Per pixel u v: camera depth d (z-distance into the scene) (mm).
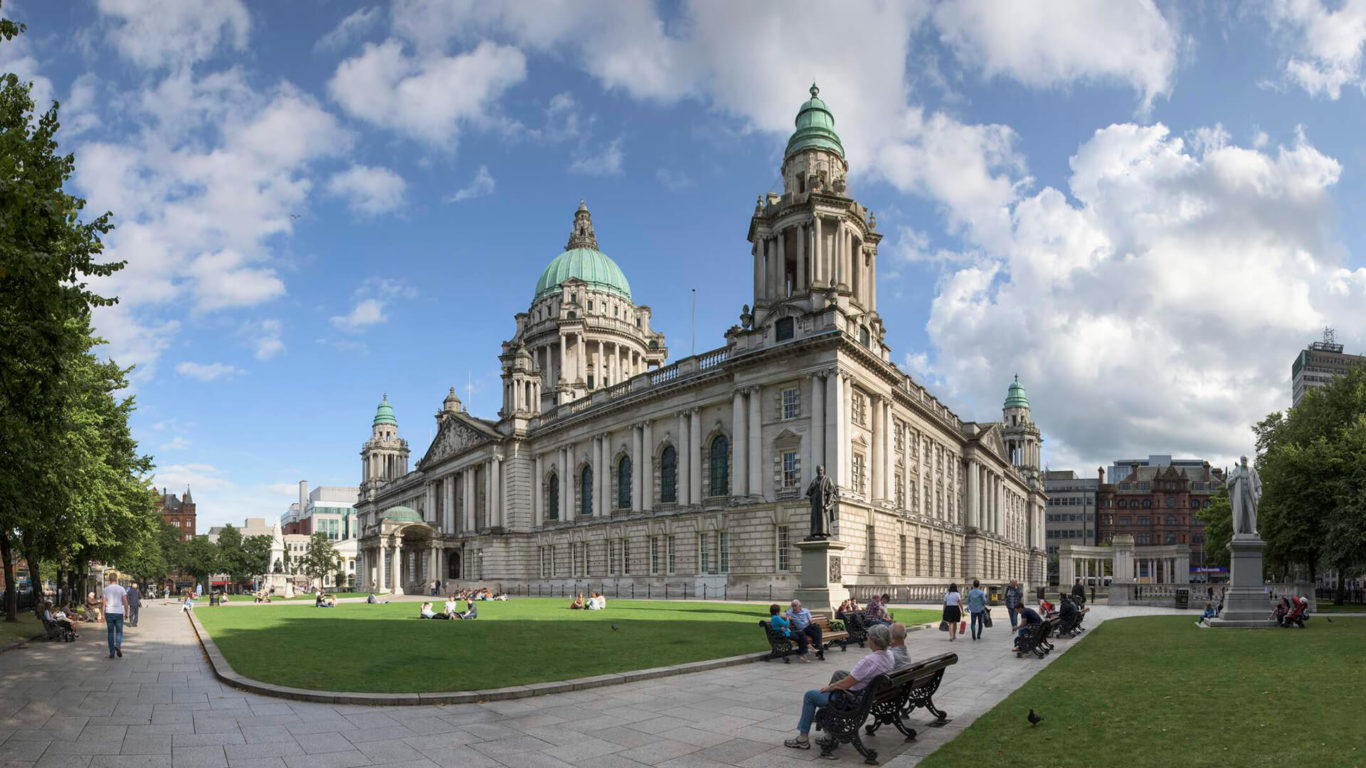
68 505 40281
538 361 132500
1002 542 115562
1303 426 66750
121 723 15344
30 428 24094
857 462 67812
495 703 17281
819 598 43500
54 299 19766
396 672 21016
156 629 39531
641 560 80188
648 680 20469
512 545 100125
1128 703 15859
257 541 184000
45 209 18719
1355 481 55344
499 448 104188
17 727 15016
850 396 65750
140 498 60062
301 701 17469
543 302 136000
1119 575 82875
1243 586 36750
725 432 73312
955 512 99750
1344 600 70938
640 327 143125
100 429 47281
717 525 71750
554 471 98375
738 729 14836
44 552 47344
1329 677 18484
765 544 65750
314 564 171625
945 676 21219
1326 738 12297
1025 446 150250
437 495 126000
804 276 73688
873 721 15203
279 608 61938
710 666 22484
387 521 111750
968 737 13312
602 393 90438
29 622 42312
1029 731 13602
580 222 150500
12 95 19766
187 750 13297
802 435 65438
